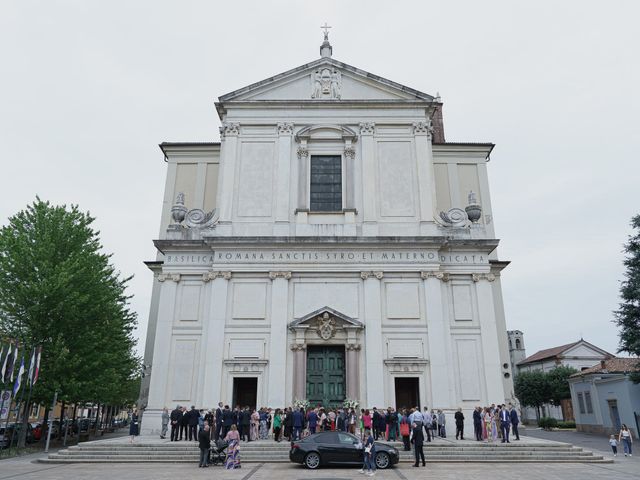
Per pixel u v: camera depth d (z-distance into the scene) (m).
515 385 61.59
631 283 32.06
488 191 34.06
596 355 69.19
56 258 28.86
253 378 26.20
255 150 30.27
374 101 30.70
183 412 24.55
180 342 26.81
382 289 27.34
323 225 28.55
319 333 26.44
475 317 27.34
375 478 15.10
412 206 29.23
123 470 17.27
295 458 17.59
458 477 15.42
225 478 15.06
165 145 34.62
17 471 17.23
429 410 25.25
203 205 33.62
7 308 26.97
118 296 32.28
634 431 34.81
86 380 28.12
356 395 25.47
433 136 39.59
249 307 26.98
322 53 32.88
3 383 25.83
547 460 20.14
